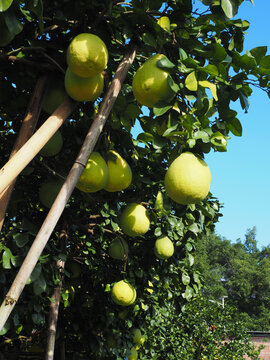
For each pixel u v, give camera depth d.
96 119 2.45
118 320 5.83
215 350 10.83
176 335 9.90
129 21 2.68
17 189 3.49
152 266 4.95
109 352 5.98
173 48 2.76
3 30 2.26
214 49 2.63
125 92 3.61
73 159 3.53
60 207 2.16
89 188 2.87
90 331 5.78
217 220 5.38
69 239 5.30
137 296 5.39
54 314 4.10
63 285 5.25
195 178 2.34
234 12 2.57
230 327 11.66
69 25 2.94
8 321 3.24
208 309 11.45
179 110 2.55
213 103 2.70
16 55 2.82
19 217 4.12
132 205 3.66
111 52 3.09
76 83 2.48
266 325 46.72
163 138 2.64
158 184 4.10
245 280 53.41
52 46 2.79
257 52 2.62
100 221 4.92
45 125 2.33
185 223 4.30
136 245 5.00
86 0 2.71
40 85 2.76
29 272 1.99
